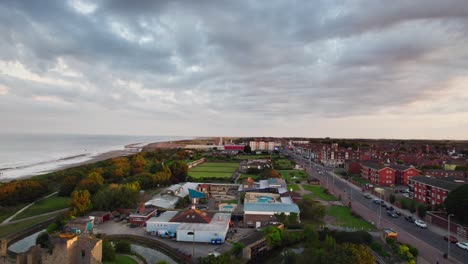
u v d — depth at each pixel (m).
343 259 52.50
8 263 58.41
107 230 94.75
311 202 106.06
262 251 76.00
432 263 65.75
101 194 114.44
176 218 92.50
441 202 109.75
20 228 98.31
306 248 73.19
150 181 159.00
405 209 111.75
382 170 164.12
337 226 91.81
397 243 75.31
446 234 84.06
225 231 85.75
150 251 80.06
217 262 62.53
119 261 69.00
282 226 90.56
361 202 124.69
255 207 101.56
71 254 58.06
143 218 100.56
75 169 194.38
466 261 66.69
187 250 77.88
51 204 129.50
